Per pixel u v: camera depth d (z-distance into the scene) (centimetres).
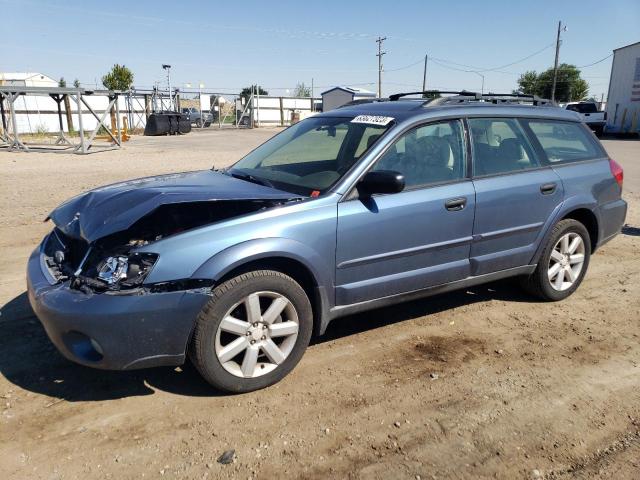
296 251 349
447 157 427
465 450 302
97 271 319
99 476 277
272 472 282
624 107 3419
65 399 342
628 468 289
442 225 414
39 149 2147
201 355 330
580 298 530
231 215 347
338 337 437
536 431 320
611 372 389
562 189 488
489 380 376
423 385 367
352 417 330
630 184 1254
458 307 503
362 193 382
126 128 3466
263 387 357
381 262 391
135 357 315
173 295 315
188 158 1861
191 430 314
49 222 795
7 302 483
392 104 466
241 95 5091
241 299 336
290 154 447
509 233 457
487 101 491
